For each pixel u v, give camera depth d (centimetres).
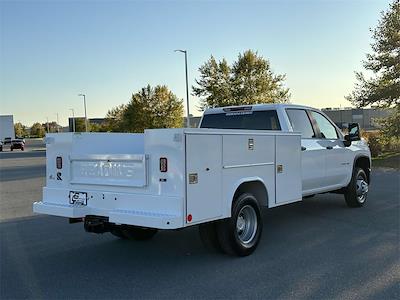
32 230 863
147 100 5488
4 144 7738
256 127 859
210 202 580
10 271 606
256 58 4159
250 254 658
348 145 986
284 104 849
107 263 634
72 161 649
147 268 606
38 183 1756
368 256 643
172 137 547
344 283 532
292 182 748
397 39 2452
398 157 2477
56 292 523
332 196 1206
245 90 4116
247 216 661
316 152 874
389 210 996
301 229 822
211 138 580
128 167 585
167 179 553
